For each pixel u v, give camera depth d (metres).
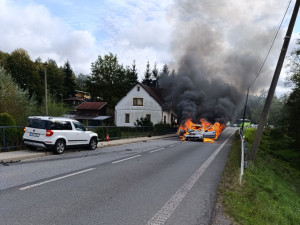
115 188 5.59
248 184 6.68
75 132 11.33
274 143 32.06
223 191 5.66
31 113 19.77
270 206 5.46
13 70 47.44
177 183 6.32
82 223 3.58
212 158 11.39
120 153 11.88
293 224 5.27
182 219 3.92
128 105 39.94
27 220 3.60
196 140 23.81
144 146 15.90
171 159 10.57
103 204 4.47
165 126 31.88
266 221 4.26
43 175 6.57
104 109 46.56
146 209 4.31
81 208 4.21
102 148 13.83
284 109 28.20
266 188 7.40
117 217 3.87
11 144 10.52
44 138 9.91
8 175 6.42
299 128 25.67
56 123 10.41
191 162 9.97
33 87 49.94
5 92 17.06
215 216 4.11
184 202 4.79
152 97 38.78
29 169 7.28
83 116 43.59
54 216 3.80
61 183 5.82
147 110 38.94
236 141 22.17
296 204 8.02
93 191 5.27
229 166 9.32
